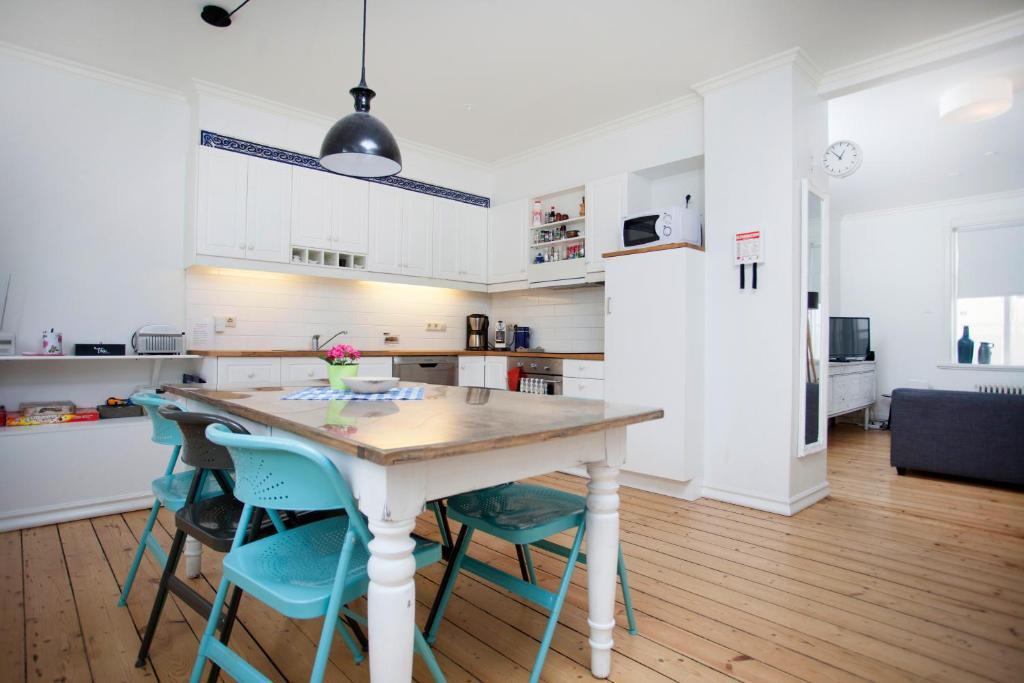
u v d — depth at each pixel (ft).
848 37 9.71
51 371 10.72
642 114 12.92
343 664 5.46
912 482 12.96
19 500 9.08
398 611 3.59
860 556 8.29
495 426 4.23
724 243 11.24
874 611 6.58
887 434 20.20
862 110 12.88
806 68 10.59
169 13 9.08
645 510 10.56
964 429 12.71
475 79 11.30
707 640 5.92
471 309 17.58
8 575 7.32
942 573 7.69
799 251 10.50
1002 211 20.03
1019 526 9.72
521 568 7.08
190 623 6.16
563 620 6.40
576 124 13.70
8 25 9.50
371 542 3.68
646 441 11.52
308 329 14.02
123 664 5.35
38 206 10.61
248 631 6.06
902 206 21.97
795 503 10.48
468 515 5.57
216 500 5.71
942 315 21.35
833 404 18.45
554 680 5.21
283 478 3.90
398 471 3.57
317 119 13.12
